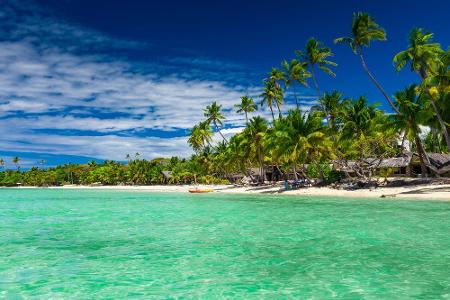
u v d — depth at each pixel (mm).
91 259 12750
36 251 14117
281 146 46906
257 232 17641
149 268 11492
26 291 9500
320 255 12633
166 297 8906
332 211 25297
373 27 41500
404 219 20266
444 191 33812
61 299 8922
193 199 45562
